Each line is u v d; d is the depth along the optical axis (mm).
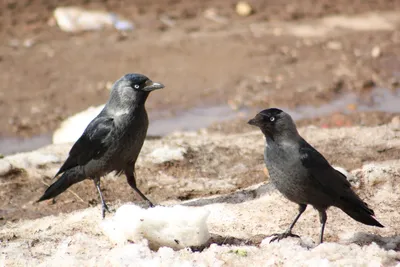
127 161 11352
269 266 8695
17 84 19766
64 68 20672
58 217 11289
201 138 14508
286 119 9414
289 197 9719
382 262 8773
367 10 25562
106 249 9570
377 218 10555
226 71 20281
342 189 9492
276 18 24656
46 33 23156
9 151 16188
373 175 11641
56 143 15008
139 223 9461
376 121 16594
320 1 26406
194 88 19438
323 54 21422
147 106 18578
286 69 20375
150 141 14133
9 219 11531
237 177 12570
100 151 11125
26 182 12773
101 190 12375
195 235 9523
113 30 23328
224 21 24297
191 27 23656
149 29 23438
